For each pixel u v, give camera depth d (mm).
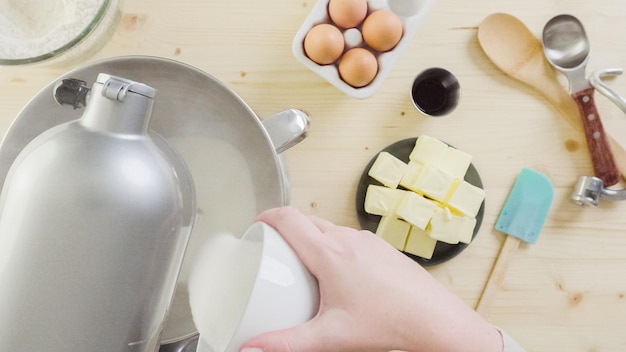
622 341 891
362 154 847
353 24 766
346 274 577
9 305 518
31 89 790
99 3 714
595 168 874
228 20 822
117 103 554
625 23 889
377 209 826
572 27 863
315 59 761
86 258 523
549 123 879
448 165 838
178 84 739
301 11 834
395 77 849
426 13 770
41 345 519
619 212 894
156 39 811
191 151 768
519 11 869
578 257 886
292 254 576
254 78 828
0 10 708
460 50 860
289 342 540
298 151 836
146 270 547
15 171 554
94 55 798
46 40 710
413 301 583
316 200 840
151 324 566
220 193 764
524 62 865
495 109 870
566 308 883
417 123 856
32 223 523
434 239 839
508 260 865
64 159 537
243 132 747
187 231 601
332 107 841
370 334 574
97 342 531
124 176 540
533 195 866
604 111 887
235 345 534
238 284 567
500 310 870
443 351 584
